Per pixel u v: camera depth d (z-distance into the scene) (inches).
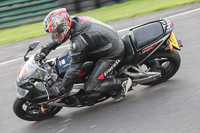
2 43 945.5
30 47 443.2
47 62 458.6
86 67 459.8
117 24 931.3
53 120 491.5
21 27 1072.8
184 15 892.0
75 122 471.2
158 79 532.1
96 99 477.4
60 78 458.0
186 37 731.4
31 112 485.4
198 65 577.6
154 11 999.6
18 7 1055.6
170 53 501.7
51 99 455.2
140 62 482.9
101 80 457.4
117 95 486.9
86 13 1098.1
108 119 458.6
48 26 410.0
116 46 450.3
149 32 483.2
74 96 474.9
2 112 538.3
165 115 434.9
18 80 440.8
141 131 408.8
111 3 1151.0
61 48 805.9
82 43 419.5
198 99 458.0
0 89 638.5
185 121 408.8
